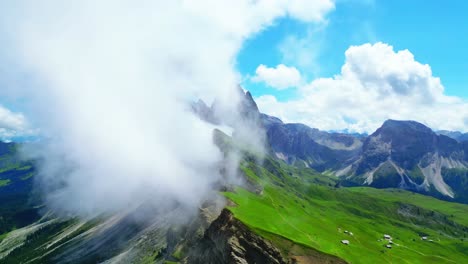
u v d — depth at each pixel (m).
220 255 148.75
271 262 134.75
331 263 134.12
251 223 154.88
